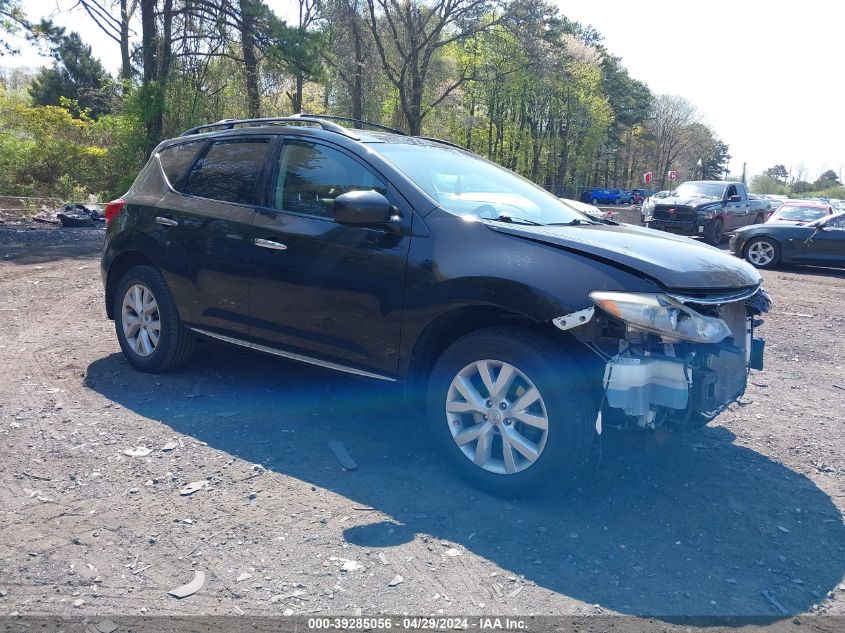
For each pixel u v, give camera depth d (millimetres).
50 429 4473
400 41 37812
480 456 3805
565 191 66688
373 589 2969
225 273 4863
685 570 3225
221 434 4492
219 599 2867
